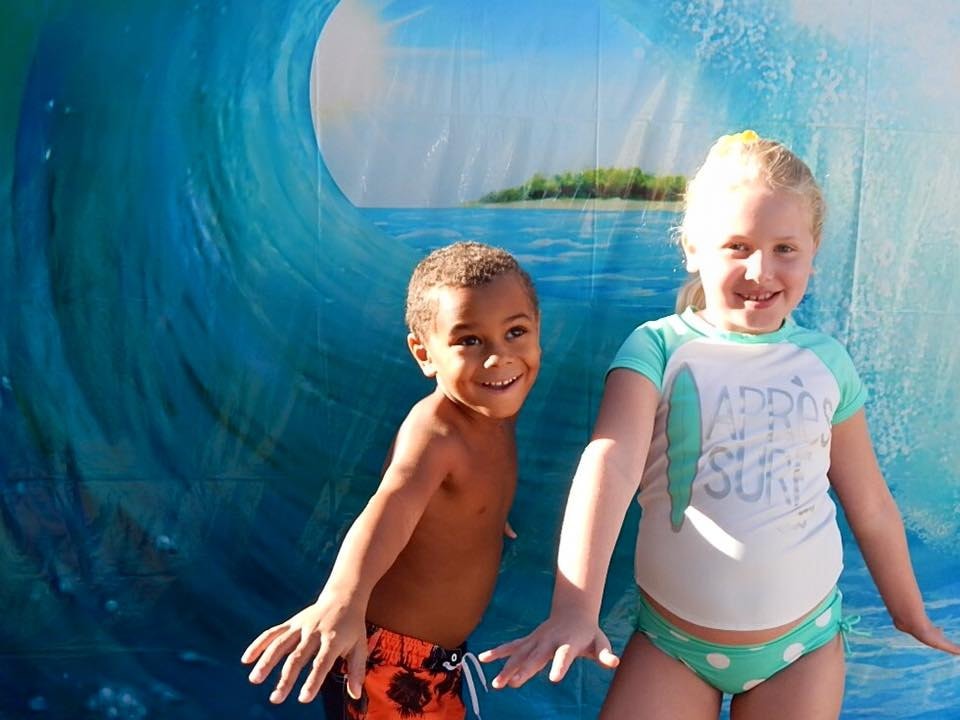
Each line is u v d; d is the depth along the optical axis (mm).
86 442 1871
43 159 1799
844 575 1991
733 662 1604
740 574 1578
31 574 1894
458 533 1653
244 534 1913
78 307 1837
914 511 1982
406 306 1836
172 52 1790
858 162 1890
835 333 1934
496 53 1830
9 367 1843
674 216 1884
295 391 1887
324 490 1909
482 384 1564
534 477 1938
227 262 1845
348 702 1638
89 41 1779
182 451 1887
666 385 1663
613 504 1508
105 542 1896
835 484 1781
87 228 1819
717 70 1855
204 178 1822
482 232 1866
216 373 1870
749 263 1590
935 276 1929
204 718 1943
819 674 1622
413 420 1642
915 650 2010
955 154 1898
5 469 1865
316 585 1925
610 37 1841
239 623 1930
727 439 1617
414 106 1829
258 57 1802
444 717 1684
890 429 1963
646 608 1681
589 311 1902
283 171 1830
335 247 1854
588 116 1854
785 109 1870
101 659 1923
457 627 1706
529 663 1314
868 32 1859
